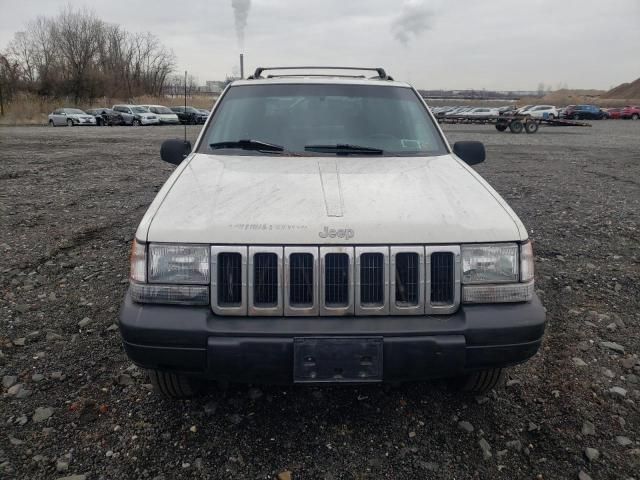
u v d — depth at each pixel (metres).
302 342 2.30
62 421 2.71
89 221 6.84
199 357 2.33
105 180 10.28
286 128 3.62
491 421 2.76
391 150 3.51
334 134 3.58
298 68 4.53
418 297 2.40
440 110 47.38
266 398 2.94
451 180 2.95
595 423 2.72
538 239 6.07
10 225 6.59
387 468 2.42
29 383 3.05
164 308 2.38
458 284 2.42
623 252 5.56
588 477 2.35
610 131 33.06
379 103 3.84
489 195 2.78
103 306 4.14
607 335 3.67
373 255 2.40
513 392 3.01
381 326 2.34
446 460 2.47
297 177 2.92
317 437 2.63
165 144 3.81
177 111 41.31
